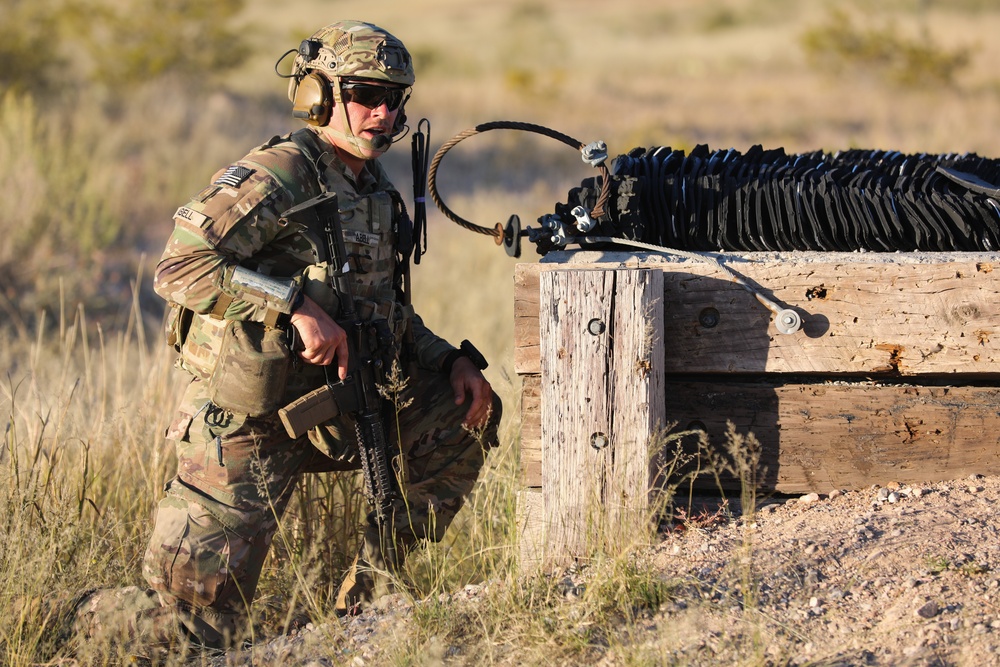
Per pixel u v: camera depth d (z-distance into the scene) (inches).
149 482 214.2
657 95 1332.4
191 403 170.2
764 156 210.1
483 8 3324.3
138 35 1014.4
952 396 169.3
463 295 432.8
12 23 891.4
